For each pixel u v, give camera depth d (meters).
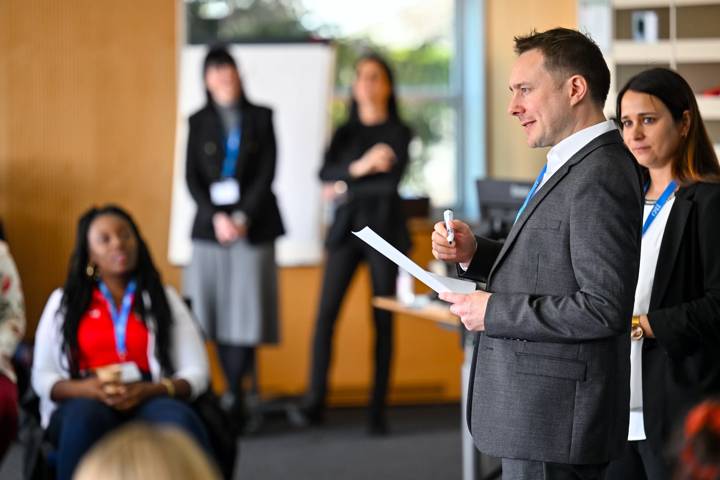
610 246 2.87
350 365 8.16
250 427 7.29
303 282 8.09
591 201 2.90
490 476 5.41
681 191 3.62
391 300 6.07
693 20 4.98
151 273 4.94
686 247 3.57
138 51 7.89
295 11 8.48
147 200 7.93
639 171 3.00
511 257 3.05
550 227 2.97
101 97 7.88
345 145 7.27
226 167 7.07
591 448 2.94
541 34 3.08
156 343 4.85
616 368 2.99
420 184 8.74
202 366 4.89
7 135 7.79
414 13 8.66
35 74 7.81
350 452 6.74
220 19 8.36
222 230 6.93
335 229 7.21
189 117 7.16
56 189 7.84
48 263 7.83
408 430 7.35
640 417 3.61
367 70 7.20
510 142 8.26
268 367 8.10
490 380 3.08
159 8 7.91
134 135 7.91
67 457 4.36
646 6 5.14
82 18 7.84
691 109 3.68
